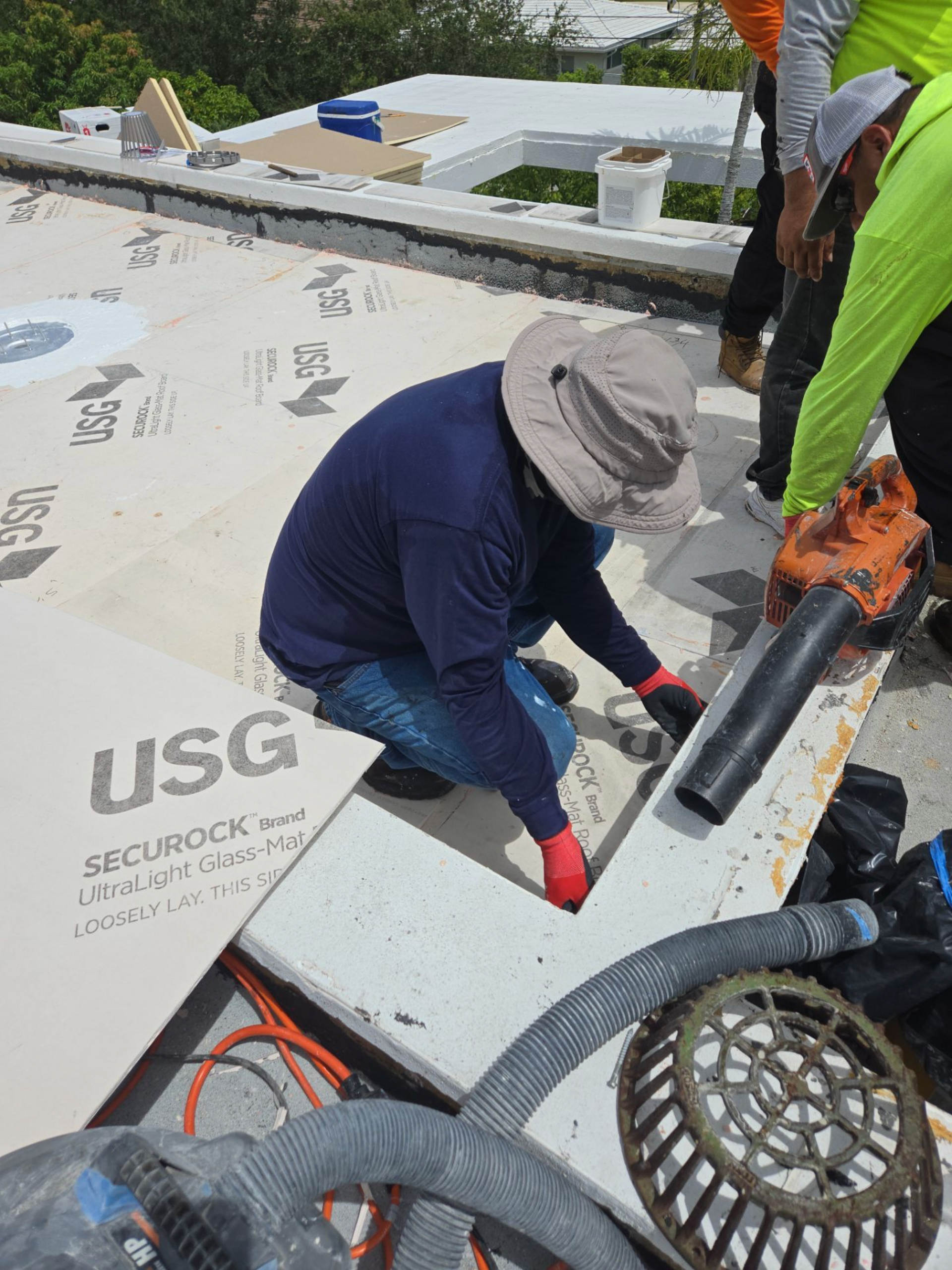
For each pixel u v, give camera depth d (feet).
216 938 4.63
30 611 6.77
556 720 6.00
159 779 5.43
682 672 7.63
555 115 29.17
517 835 6.70
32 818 5.23
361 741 5.63
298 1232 3.41
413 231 14.56
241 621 8.35
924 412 6.24
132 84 98.22
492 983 4.52
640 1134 3.87
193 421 11.30
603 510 4.40
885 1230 3.48
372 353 12.55
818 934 4.45
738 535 9.11
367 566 5.20
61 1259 2.95
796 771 5.59
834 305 7.36
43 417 11.57
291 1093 4.97
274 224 16.15
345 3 120.06
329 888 4.97
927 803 6.64
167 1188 3.02
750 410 10.94
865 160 5.53
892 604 5.82
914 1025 5.13
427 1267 3.65
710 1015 3.92
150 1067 5.10
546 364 4.51
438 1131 3.50
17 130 20.22
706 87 22.09
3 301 14.71
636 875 5.01
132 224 17.60
